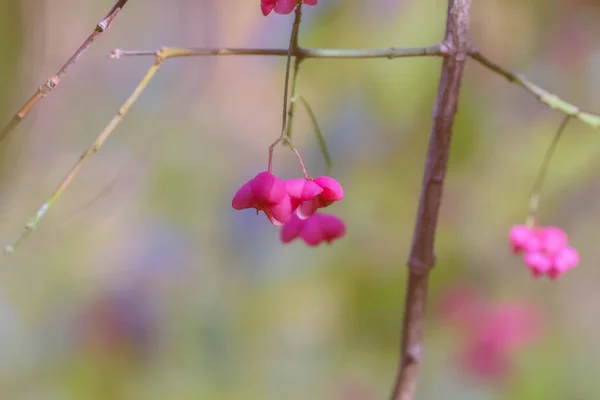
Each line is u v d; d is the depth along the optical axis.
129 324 0.72
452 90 0.46
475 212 0.70
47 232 0.73
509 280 0.71
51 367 0.67
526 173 0.69
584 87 0.69
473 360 0.67
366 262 0.72
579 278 0.72
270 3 0.45
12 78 0.59
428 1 0.64
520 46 0.68
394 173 0.70
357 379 0.69
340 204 0.72
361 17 0.65
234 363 0.72
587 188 0.70
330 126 0.72
